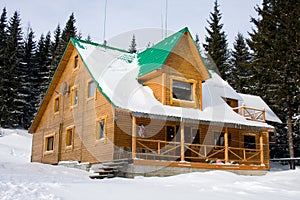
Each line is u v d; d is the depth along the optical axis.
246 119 21.02
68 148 21.53
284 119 32.25
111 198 8.48
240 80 37.75
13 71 42.34
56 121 23.45
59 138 22.52
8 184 9.88
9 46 44.53
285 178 15.29
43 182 10.80
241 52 41.41
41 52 51.22
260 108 26.97
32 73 49.50
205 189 10.95
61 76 23.97
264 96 29.00
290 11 26.20
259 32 28.39
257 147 24.25
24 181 10.90
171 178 14.14
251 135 24.27
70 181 11.88
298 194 10.62
